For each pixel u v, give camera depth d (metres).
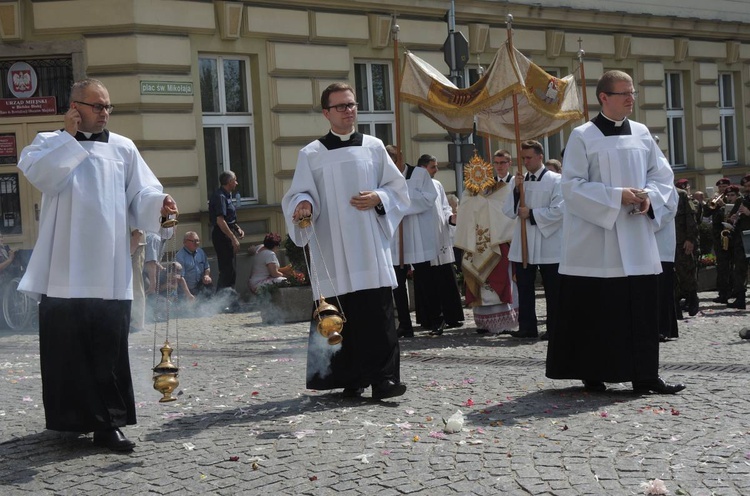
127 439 6.69
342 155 8.16
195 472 6.06
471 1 22.25
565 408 7.64
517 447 6.40
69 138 6.65
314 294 8.20
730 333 12.62
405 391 8.25
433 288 13.45
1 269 14.78
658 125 27.34
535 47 23.95
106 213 6.79
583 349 8.23
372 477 5.81
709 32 28.64
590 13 24.95
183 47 17.73
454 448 6.41
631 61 26.59
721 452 6.16
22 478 6.05
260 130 19.12
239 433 7.03
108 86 17.16
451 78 17.98
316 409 7.81
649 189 8.17
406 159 21.53
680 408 7.54
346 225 8.09
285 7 19.25
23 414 7.92
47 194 6.78
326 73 19.95
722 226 16.88
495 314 13.29
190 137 17.84
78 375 6.66
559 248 12.53
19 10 17.02
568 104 14.50
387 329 8.11
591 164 8.26
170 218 6.96
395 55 14.05
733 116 30.20
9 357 11.72
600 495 5.39
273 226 19.19
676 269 14.73
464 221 13.46
